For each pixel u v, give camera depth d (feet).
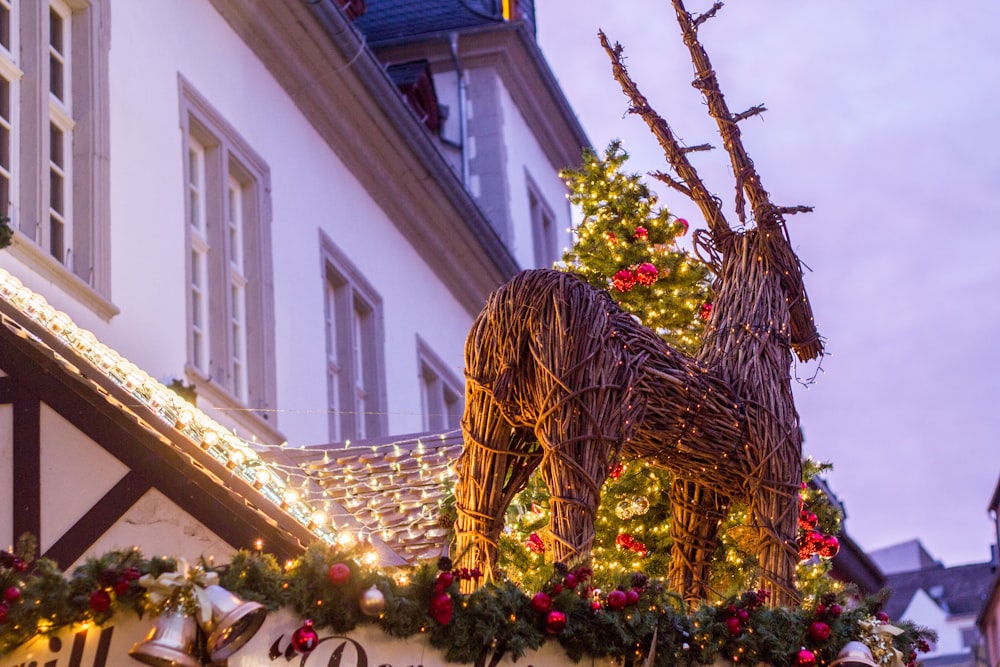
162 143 53.78
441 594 18.75
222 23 60.13
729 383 23.21
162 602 17.56
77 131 49.19
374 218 74.13
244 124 61.26
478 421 22.06
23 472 24.54
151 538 24.17
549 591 19.71
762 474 22.89
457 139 93.56
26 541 18.15
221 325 56.44
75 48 50.03
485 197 92.99
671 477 24.70
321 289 66.39
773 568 22.80
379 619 18.44
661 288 35.37
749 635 20.79
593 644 19.70
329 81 67.10
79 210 48.34
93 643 17.70
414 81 89.56
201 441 25.68
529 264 96.27
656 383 22.25
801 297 24.90
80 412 24.85
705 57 25.59
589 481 20.94
